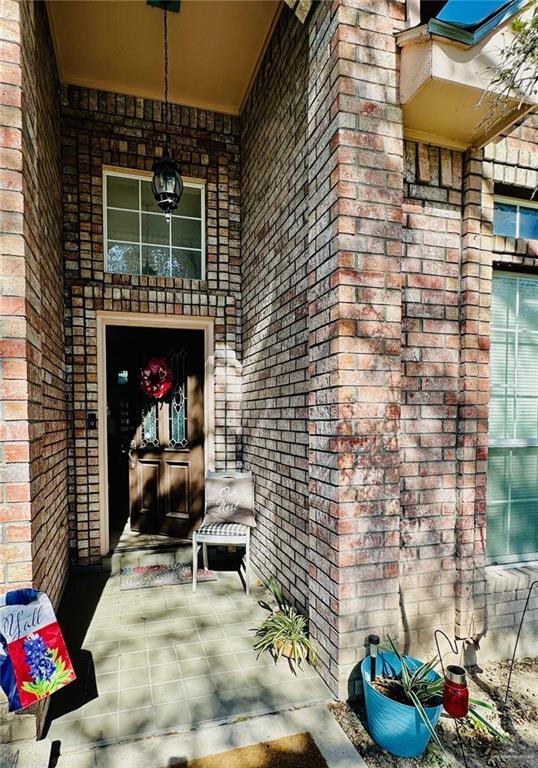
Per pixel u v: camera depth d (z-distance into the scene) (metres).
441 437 2.14
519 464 2.50
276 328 2.85
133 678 2.04
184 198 3.69
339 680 1.87
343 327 1.87
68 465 3.25
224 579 3.17
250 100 3.40
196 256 3.73
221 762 1.57
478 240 2.16
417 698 1.59
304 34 2.37
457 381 2.17
